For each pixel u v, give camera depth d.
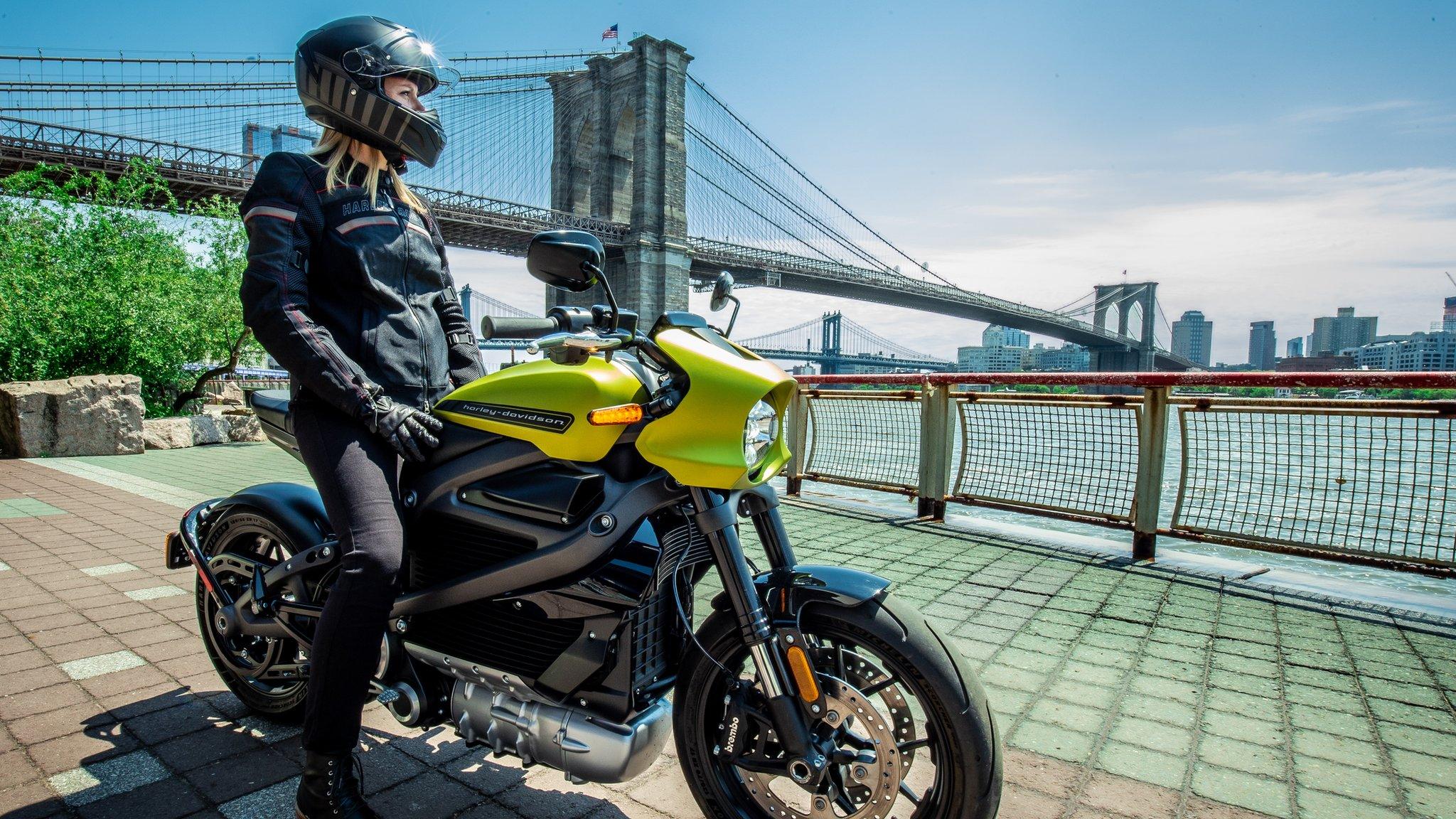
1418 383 3.16
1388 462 3.29
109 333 10.43
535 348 1.43
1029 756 1.97
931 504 4.75
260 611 1.95
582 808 1.75
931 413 4.73
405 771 1.89
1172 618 2.98
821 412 5.57
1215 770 1.91
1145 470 3.83
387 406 1.53
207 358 12.35
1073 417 4.23
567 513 1.46
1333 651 2.66
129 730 2.07
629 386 1.45
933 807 1.40
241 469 7.06
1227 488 3.71
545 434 1.48
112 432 8.25
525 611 1.53
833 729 1.42
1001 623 2.92
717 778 1.55
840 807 1.55
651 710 1.50
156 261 11.04
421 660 1.67
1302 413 3.47
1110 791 1.82
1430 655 2.63
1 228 10.00
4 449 7.96
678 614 1.51
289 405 1.65
